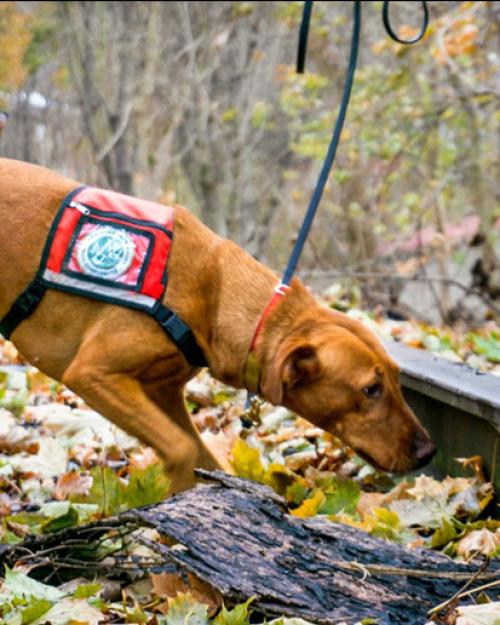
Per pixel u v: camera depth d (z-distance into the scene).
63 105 22.77
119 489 4.54
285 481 5.12
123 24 17.34
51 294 4.68
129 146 17.34
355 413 4.71
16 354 7.97
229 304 4.73
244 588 3.48
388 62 15.41
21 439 5.91
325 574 3.59
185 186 18.09
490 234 13.69
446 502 4.82
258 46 17.06
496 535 4.31
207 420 6.54
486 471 5.01
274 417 6.49
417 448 4.72
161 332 4.63
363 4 14.95
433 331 9.25
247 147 17.22
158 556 4.17
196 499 3.90
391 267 15.59
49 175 4.91
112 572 4.02
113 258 4.62
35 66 18.70
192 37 17.64
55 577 4.11
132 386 4.64
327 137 14.12
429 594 3.56
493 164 14.60
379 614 3.42
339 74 15.33
